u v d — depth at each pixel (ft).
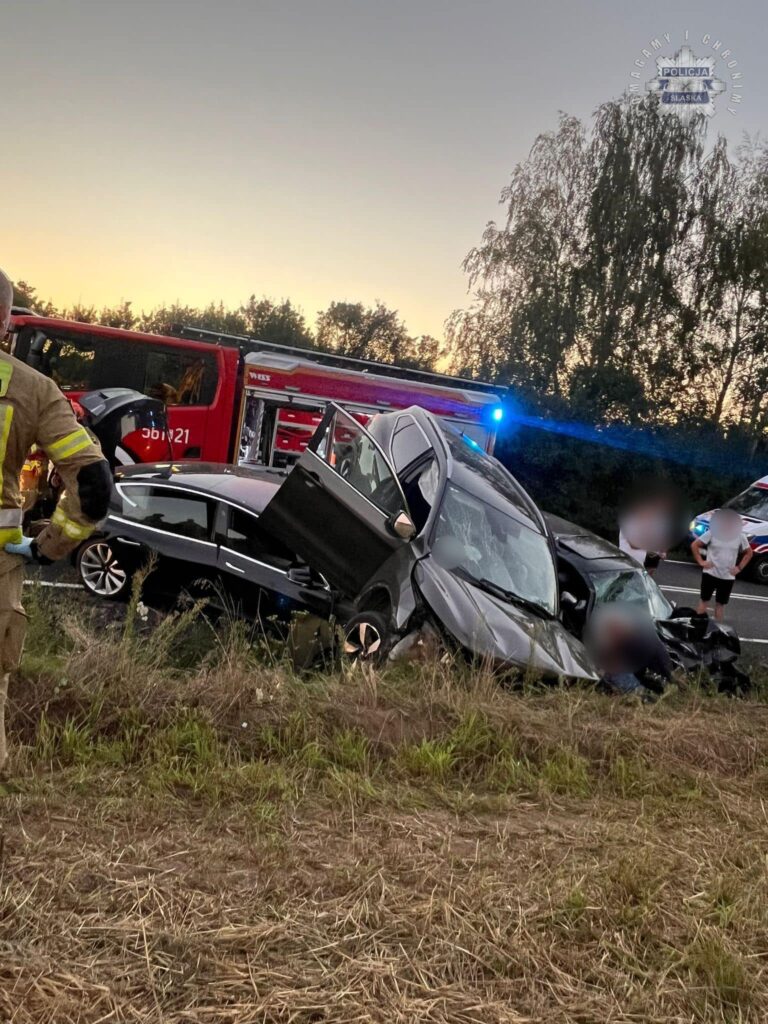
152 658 17.44
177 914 9.48
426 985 8.82
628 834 13.47
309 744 15.05
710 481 81.76
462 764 15.93
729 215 95.76
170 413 54.13
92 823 11.47
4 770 12.62
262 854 11.15
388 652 22.62
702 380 96.17
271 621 26.50
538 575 26.25
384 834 12.42
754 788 16.58
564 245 94.43
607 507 81.66
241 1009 8.09
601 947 10.00
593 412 82.48
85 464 9.49
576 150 94.58
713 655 28.45
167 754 14.02
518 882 11.32
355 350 149.28
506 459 82.64
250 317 150.30
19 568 9.77
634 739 17.49
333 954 9.18
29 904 9.23
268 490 30.07
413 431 28.94
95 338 53.01
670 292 94.73
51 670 15.65
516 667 21.21
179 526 29.07
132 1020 7.81
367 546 25.30
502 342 93.56
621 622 26.96
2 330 9.41
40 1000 7.86
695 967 9.80
